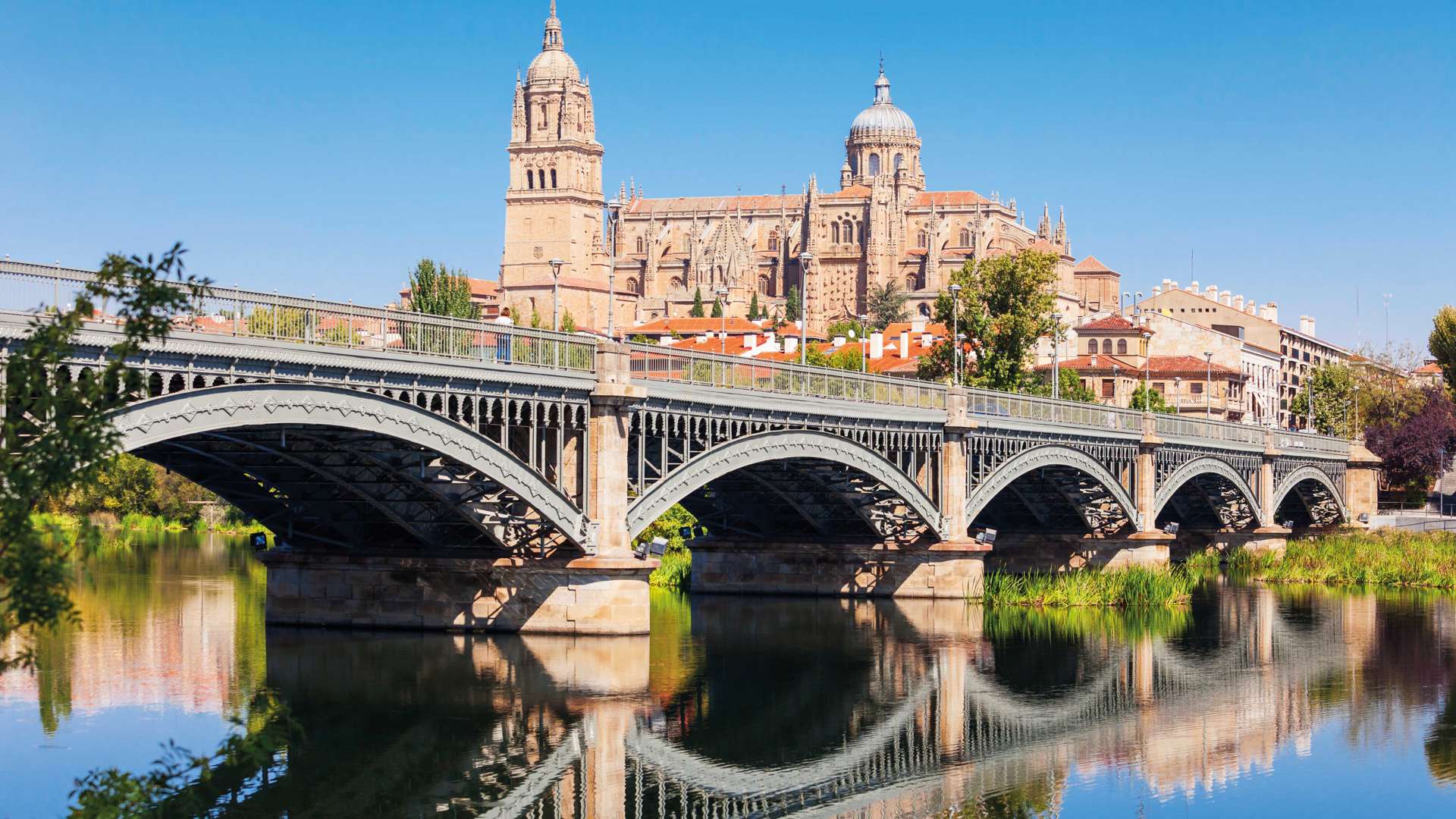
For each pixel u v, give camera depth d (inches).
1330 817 1723.7
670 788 1764.3
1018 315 5290.4
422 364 2034.9
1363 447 6156.5
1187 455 4493.1
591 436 2420.0
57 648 2544.3
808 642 2876.5
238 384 1771.7
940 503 3437.5
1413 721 2249.0
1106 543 4131.4
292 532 2731.3
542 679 2298.2
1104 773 1909.4
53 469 914.1
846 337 7844.5
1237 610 3693.4
